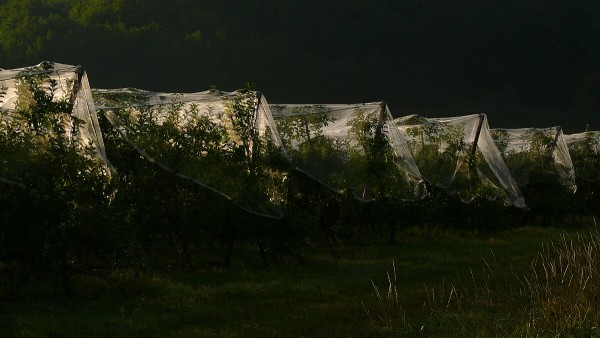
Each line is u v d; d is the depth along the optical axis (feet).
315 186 65.72
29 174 40.83
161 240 66.33
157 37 274.16
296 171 64.59
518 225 91.20
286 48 294.66
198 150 52.80
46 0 297.33
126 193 48.16
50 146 41.88
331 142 65.67
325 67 297.74
